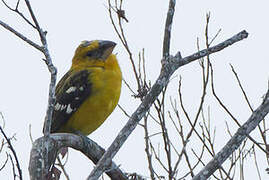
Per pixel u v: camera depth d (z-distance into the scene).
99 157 10.42
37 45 7.01
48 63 6.86
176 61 8.27
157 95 8.05
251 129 8.07
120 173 9.69
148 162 9.88
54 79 6.80
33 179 7.11
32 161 7.27
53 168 8.29
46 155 6.61
